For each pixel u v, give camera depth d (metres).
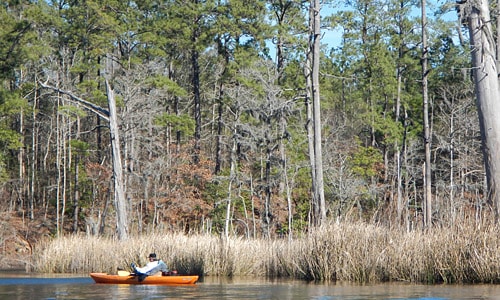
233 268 23.31
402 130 50.00
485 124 23.33
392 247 19.41
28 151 54.81
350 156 47.09
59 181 46.44
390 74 50.38
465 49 47.09
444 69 49.81
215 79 52.97
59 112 43.00
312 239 20.75
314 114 30.70
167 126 51.03
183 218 45.28
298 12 46.84
